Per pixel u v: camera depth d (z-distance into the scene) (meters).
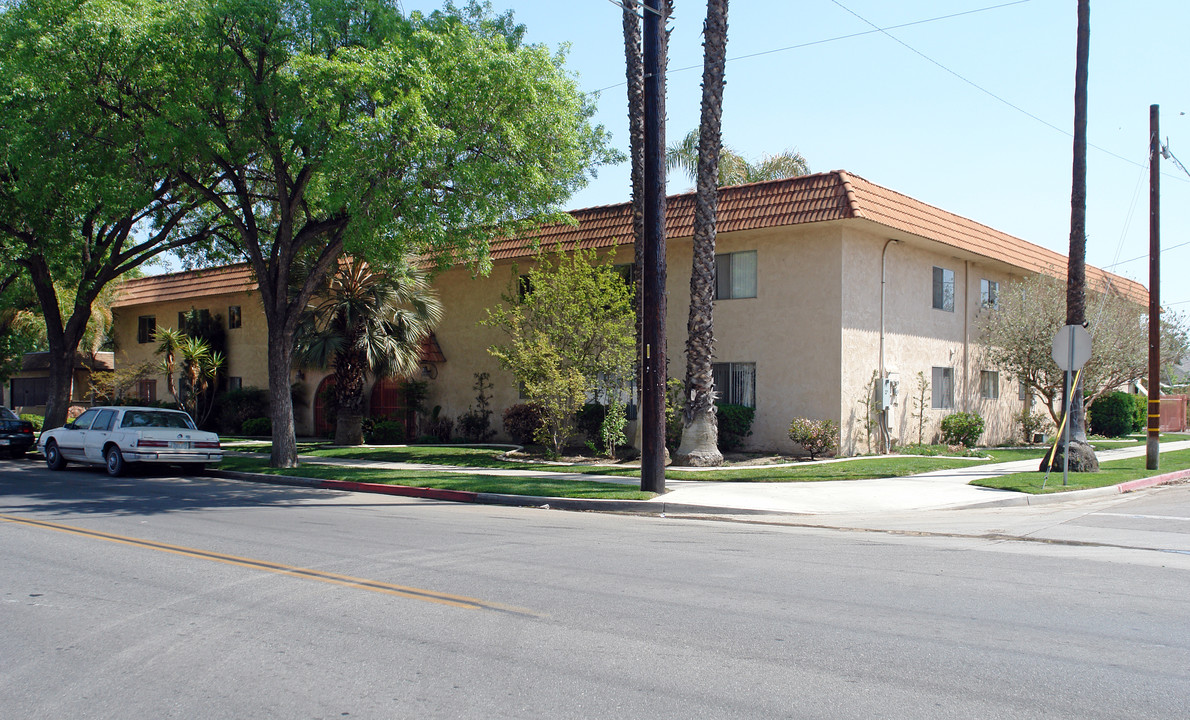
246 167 20.78
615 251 21.45
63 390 24.95
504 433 27.08
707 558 8.96
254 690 4.99
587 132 18.84
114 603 7.00
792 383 21.80
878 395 22.30
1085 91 16.25
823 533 10.97
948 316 25.59
